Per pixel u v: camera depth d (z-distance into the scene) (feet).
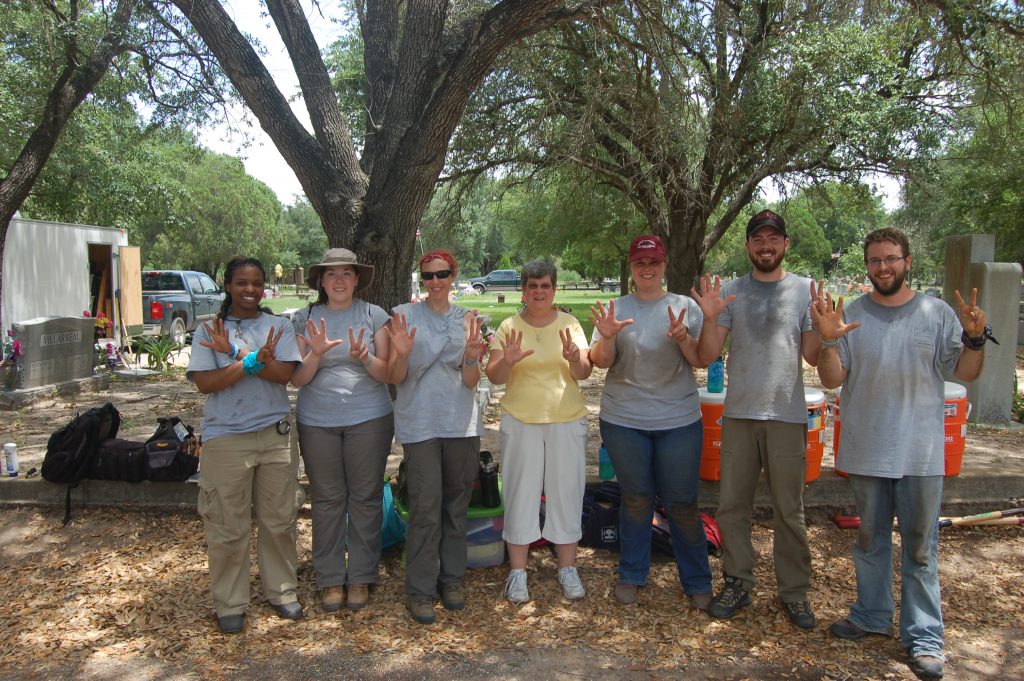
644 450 12.12
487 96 36.91
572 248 96.32
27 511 16.58
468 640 11.31
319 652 10.99
